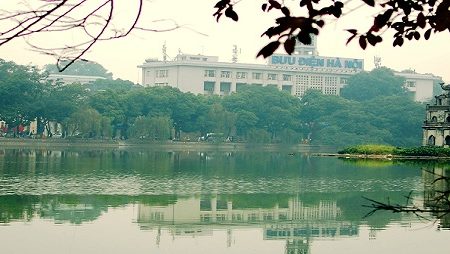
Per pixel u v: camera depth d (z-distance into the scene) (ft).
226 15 43.83
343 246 143.74
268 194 239.71
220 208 200.64
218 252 137.08
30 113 646.33
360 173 338.54
